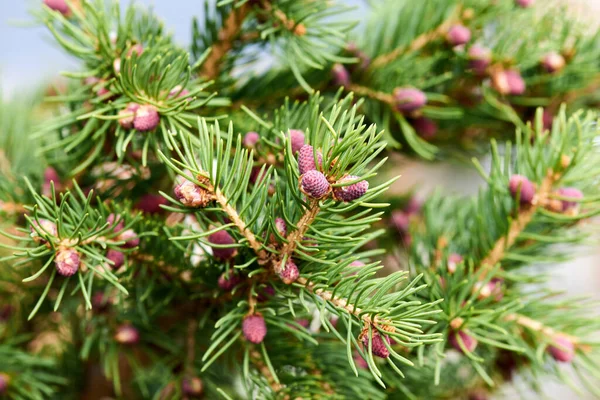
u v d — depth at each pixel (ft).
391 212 2.26
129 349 2.07
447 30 2.13
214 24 1.95
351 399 1.86
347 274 1.71
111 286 1.92
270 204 1.57
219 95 2.00
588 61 2.19
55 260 1.62
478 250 1.95
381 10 2.23
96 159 1.91
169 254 1.82
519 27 2.15
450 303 1.79
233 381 2.15
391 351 1.52
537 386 2.06
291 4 1.90
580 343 1.91
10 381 2.03
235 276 1.73
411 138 2.09
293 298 1.67
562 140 1.88
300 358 1.87
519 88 2.13
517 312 1.92
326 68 2.03
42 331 2.22
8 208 1.93
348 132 1.50
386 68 2.10
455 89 2.21
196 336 2.01
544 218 1.91
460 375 2.31
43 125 1.84
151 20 1.95
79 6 1.86
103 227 1.63
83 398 2.31
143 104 1.73
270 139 1.79
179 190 1.55
